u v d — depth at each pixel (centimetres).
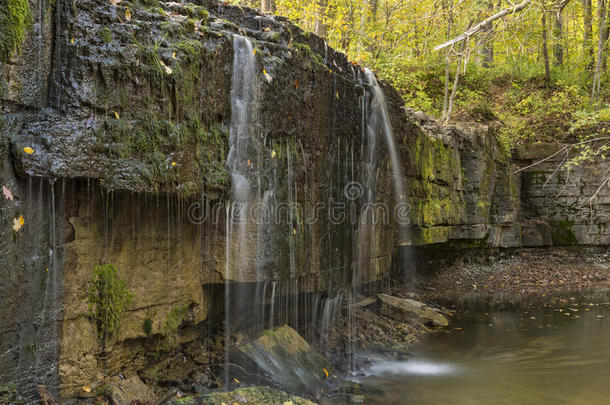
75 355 379
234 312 558
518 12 1052
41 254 347
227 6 550
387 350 747
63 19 346
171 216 466
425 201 1083
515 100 2047
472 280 1419
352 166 730
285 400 451
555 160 1777
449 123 1431
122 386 408
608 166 1725
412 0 1335
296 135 584
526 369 657
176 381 471
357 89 736
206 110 456
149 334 445
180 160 420
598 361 686
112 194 403
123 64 372
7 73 314
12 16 312
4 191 312
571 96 2006
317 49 648
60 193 362
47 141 328
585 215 1747
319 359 598
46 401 345
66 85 344
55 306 362
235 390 459
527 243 1767
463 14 1428
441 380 613
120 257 415
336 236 686
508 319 987
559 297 1230
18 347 334
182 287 483
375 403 529
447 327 920
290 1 1380
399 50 1677
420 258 1337
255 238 520
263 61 520
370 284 912
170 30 421
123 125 373
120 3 386
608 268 1617
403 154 944
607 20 2039
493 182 1577
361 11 1486
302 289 625
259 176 519
